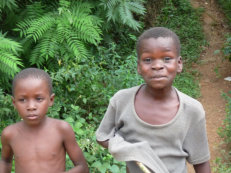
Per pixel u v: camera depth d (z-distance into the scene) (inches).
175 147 74.2
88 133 140.3
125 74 172.6
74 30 193.8
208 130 181.3
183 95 75.9
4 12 203.8
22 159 85.5
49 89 84.4
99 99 165.0
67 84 167.5
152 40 69.0
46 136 86.1
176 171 74.7
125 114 76.8
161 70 68.7
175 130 72.8
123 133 79.0
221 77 233.8
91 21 202.2
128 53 246.4
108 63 197.5
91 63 176.2
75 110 155.6
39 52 187.2
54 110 149.6
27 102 79.8
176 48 70.9
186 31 277.3
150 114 74.2
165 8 291.1
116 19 215.3
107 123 82.4
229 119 169.3
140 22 268.7
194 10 298.2
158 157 71.5
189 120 74.1
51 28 188.5
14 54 186.5
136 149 70.0
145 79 71.0
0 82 174.4
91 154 130.6
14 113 146.7
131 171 79.0
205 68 245.1
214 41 271.4
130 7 215.6
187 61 251.9
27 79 79.7
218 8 304.0
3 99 144.1
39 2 199.2
